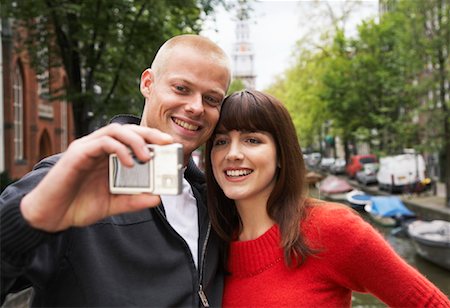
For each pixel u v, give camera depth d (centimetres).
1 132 1856
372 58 2500
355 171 3338
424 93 1730
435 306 205
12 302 723
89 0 1052
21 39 1351
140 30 1126
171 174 130
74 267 176
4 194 168
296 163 226
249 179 223
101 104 1231
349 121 2700
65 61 1202
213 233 229
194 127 217
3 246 132
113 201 136
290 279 214
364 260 207
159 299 185
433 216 1723
